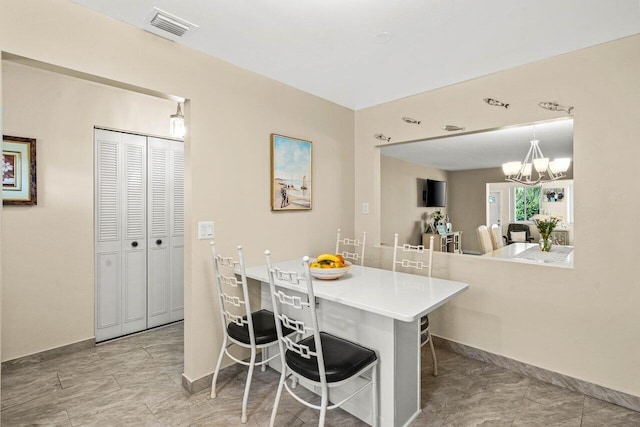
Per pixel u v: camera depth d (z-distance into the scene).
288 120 2.81
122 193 3.09
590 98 2.12
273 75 2.61
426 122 2.94
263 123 2.61
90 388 2.23
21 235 2.51
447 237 7.56
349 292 1.85
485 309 2.62
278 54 2.26
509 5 1.71
